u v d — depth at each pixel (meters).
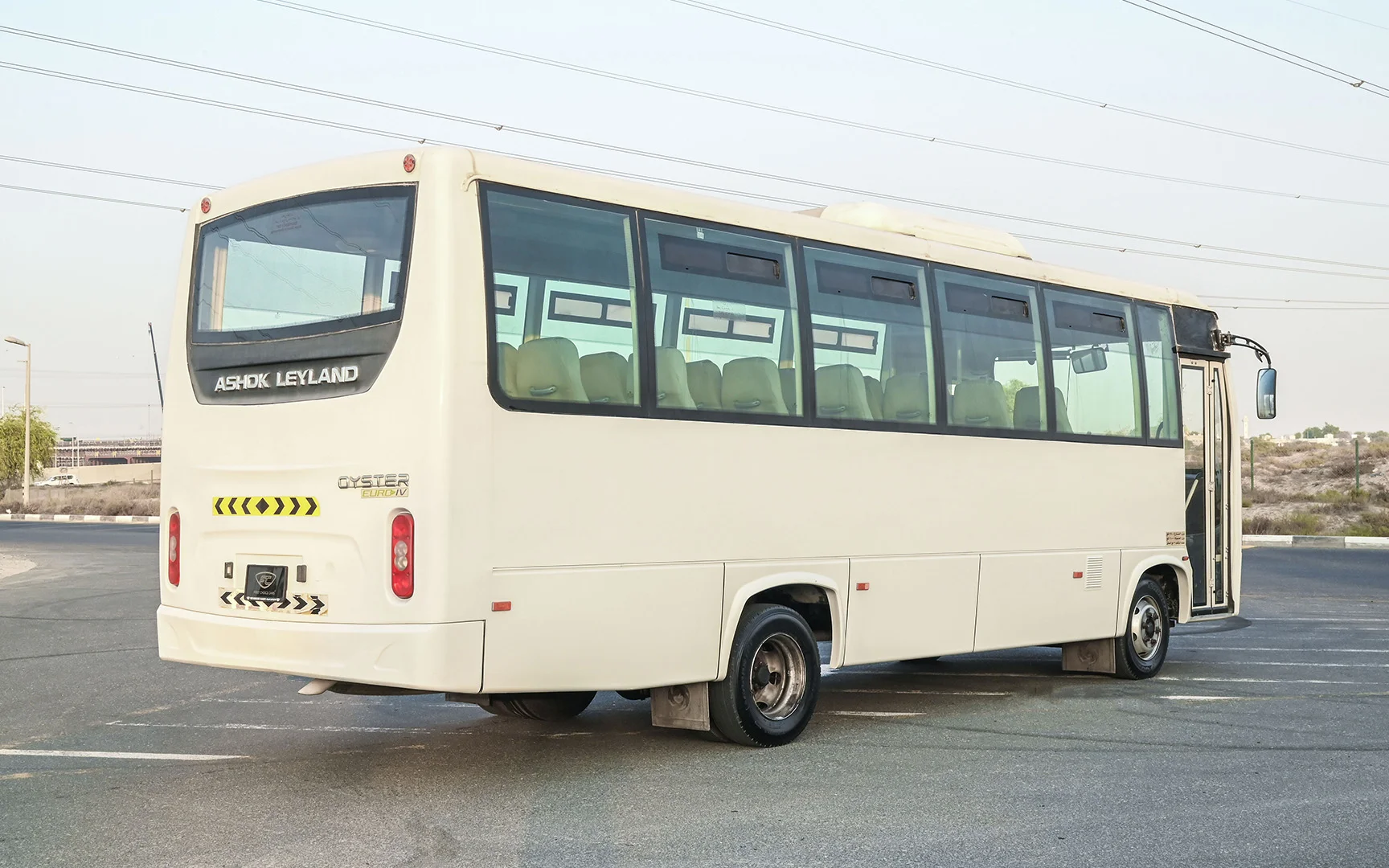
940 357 9.32
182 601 7.34
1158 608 11.38
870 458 8.67
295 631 6.69
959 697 10.18
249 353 7.14
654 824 6.06
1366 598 18.83
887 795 6.68
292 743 8.05
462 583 6.38
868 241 8.91
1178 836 5.93
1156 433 11.50
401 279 6.58
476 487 6.44
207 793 6.64
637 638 7.16
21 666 11.56
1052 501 10.27
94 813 6.20
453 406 6.39
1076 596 10.49
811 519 8.23
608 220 7.22
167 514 7.50
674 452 7.40
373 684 6.66
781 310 8.17
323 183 7.00
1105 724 8.88
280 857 5.46
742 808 6.38
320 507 6.70
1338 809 6.45
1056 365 10.44
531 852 5.56
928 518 9.13
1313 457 62.81
